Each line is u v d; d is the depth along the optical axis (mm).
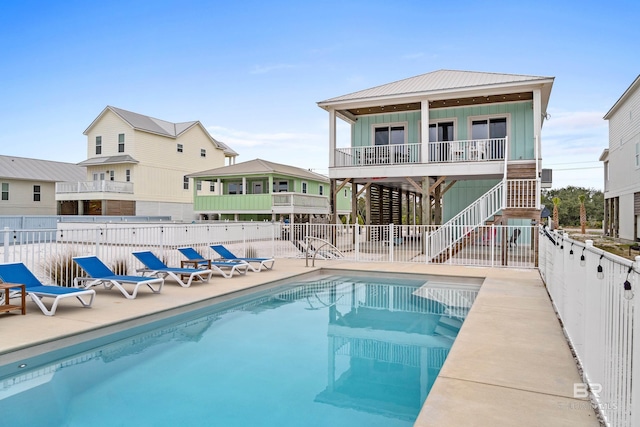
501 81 15727
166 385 4480
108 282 8562
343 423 3643
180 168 32875
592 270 3488
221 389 4383
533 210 12195
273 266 12430
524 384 3693
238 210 27188
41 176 33750
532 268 11625
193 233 18484
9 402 4020
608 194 29672
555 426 2932
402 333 6578
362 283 10875
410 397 4227
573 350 4602
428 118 17609
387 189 24703
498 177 17594
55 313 6395
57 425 3564
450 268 11852
